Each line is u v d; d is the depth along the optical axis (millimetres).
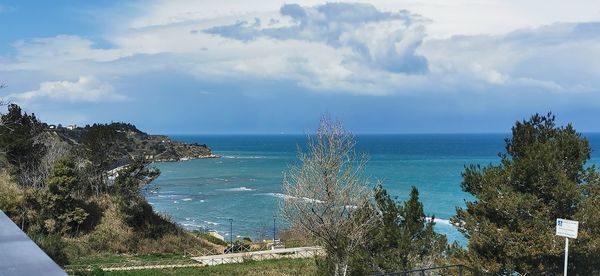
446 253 18203
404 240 17391
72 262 35062
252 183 115125
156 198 92062
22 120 48438
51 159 47250
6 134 45438
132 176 48938
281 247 43250
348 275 18469
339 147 20750
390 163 151000
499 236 16969
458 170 125875
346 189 19953
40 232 39844
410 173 118125
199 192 99875
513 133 18984
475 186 19203
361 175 23547
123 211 45312
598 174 17734
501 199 17250
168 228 48281
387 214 18453
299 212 20062
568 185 16391
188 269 33125
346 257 18734
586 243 15930
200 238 51125
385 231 18125
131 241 43344
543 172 16922
